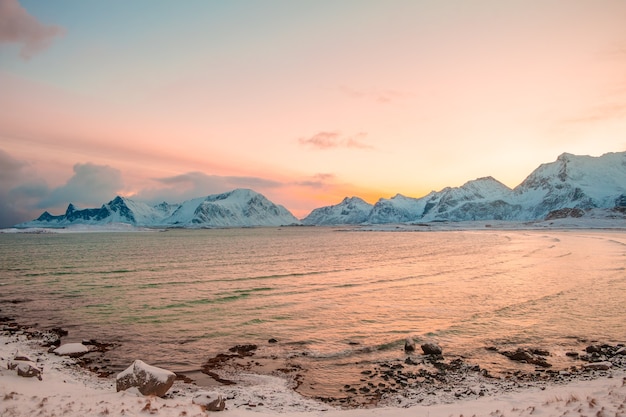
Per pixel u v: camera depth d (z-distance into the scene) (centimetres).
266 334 2695
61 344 2505
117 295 4016
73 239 18988
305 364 2153
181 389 1798
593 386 1691
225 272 5844
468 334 2656
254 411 1524
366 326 2873
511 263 6669
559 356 2220
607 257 7112
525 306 3412
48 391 1561
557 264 6288
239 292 4172
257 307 3475
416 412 1481
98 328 2841
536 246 10325
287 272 5828
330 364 2152
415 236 19800
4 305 3566
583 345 2409
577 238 12962
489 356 2245
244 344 2486
